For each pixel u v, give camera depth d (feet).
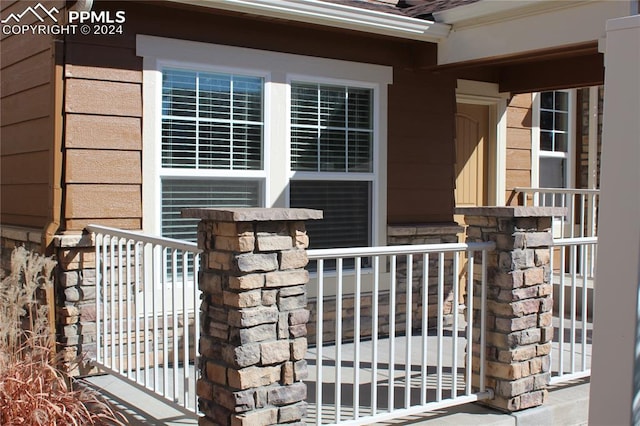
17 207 19.39
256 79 19.48
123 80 17.24
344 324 21.11
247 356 11.21
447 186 23.62
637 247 9.65
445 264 23.62
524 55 19.83
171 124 18.08
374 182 21.80
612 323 9.89
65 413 11.63
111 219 17.15
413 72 22.62
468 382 14.42
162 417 14.19
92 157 16.87
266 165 19.49
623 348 9.78
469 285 14.38
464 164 26.18
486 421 14.10
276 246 11.46
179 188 18.33
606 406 9.96
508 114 27.30
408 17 20.03
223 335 11.54
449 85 23.58
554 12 18.63
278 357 11.54
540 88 24.91
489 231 14.79
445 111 23.50
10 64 19.77
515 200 27.68
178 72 18.19
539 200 29.01
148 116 17.57
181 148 18.22
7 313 13.21
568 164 30.94
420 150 22.89
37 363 13.17
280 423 11.59
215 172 18.65
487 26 20.21
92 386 16.16
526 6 18.85
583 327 16.17
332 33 20.76
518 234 14.44
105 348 15.96
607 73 9.92
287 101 19.89
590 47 18.75
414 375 17.53
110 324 16.51
